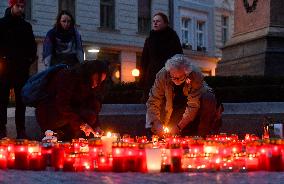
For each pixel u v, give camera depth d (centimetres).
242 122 1264
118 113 1291
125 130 1292
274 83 1374
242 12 1833
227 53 1858
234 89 1313
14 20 1123
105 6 4231
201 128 928
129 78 4322
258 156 666
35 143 687
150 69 1140
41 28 3862
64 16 1111
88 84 971
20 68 1123
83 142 696
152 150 643
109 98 1355
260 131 1248
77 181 571
